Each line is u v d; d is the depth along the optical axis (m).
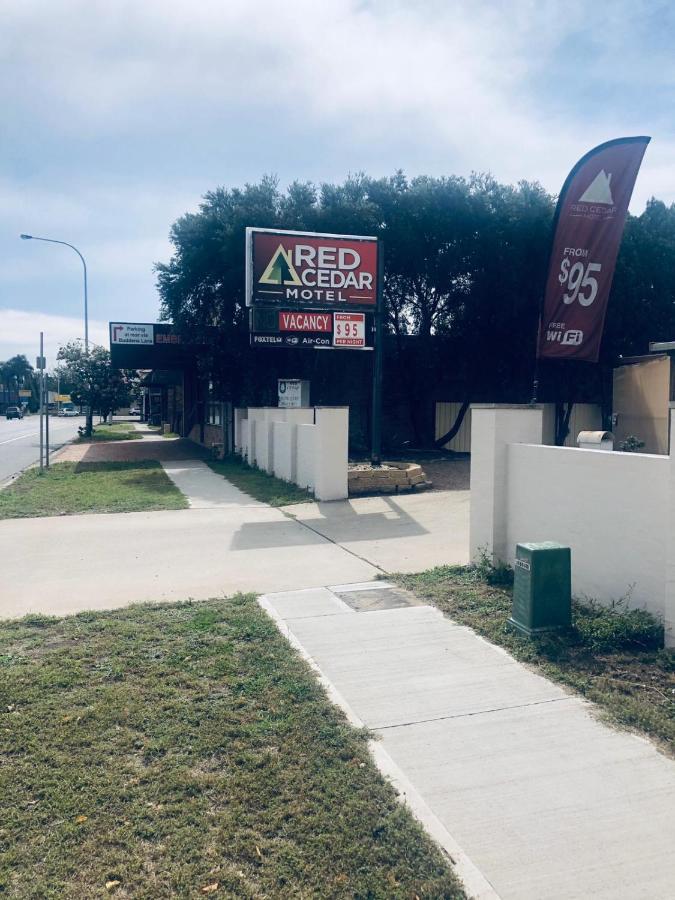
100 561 8.44
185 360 24.86
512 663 5.02
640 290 21.73
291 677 4.74
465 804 3.30
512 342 21.61
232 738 3.93
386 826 3.14
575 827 3.12
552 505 6.50
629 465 5.54
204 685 4.63
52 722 4.11
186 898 2.75
